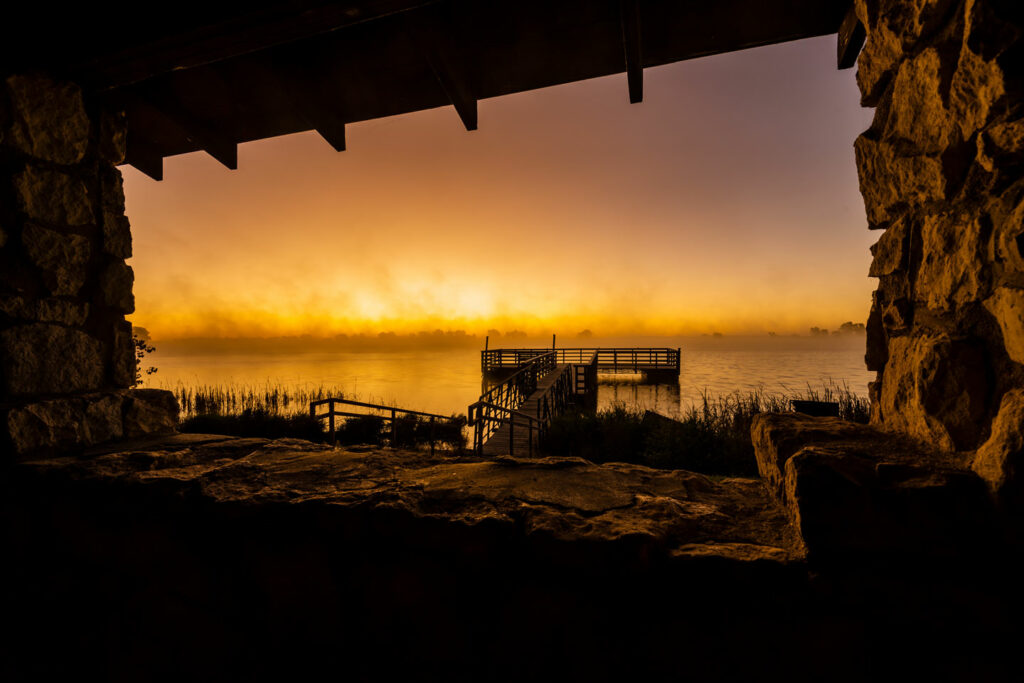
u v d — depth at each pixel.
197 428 8.44
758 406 9.28
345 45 1.82
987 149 0.89
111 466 1.66
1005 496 0.84
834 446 1.12
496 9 1.63
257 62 1.82
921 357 1.09
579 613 1.09
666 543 1.06
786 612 0.96
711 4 1.57
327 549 1.31
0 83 1.69
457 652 1.20
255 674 1.38
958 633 0.88
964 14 0.94
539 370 14.45
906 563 0.91
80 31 1.68
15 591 1.69
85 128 1.97
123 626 1.53
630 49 1.62
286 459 1.75
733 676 0.99
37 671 1.63
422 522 1.20
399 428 9.24
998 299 0.90
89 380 2.01
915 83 1.11
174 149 2.51
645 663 1.04
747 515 1.21
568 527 1.12
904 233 1.22
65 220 1.91
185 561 1.45
